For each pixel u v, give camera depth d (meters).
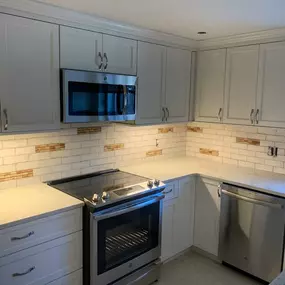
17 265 1.97
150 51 3.00
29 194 2.40
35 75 2.23
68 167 2.88
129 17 2.46
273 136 3.22
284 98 2.85
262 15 2.36
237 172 3.21
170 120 3.33
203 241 3.25
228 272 3.01
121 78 2.71
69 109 2.38
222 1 2.05
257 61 2.99
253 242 2.81
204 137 3.83
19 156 2.56
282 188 2.68
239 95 3.16
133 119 2.88
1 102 2.09
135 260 2.63
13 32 2.09
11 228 1.91
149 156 3.63
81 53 2.46
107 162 3.20
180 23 2.62
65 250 2.22
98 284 2.36
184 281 2.86
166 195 2.94
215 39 3.21
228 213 2.97
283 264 2.63
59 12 2.25
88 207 2.26
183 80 3.40
